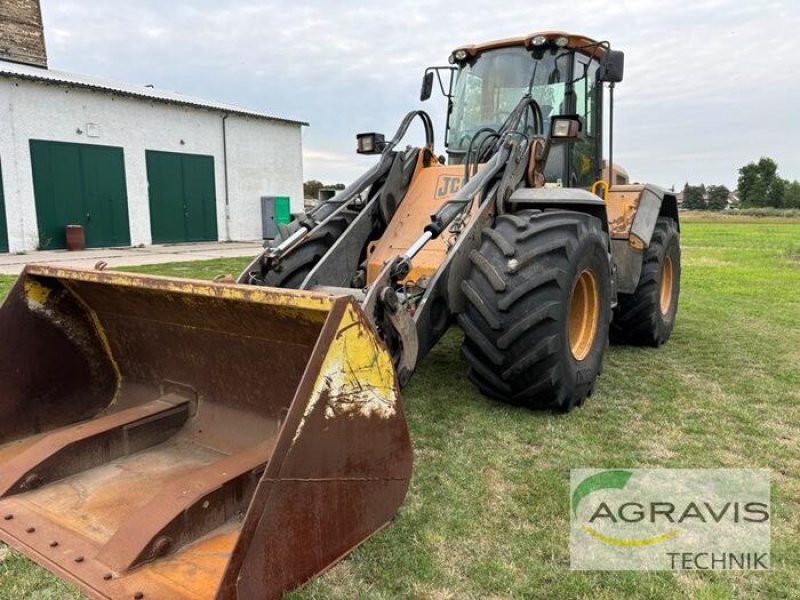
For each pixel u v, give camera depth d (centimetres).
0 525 231
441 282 340
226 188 1875
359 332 214
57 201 1476
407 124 428
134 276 263
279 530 193
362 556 226
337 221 421
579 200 365
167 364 309
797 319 708
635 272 509
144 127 1644
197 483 226
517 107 411
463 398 403
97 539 222
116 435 276
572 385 363
